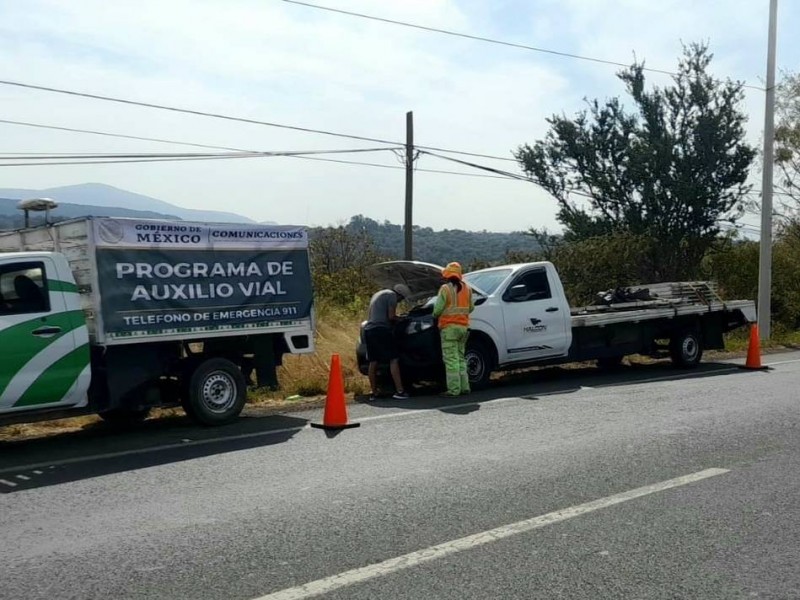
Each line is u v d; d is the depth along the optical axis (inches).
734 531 217.5
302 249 425.1
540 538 211.9
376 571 189.8
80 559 200.1
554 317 522.9
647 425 362.9
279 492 258.2
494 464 291.0
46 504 250.7
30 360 332.2
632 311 580.7
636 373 580.7
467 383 470.9
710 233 1150.3
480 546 206.1
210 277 387.2
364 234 1214.3
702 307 615.5
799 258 1069.8
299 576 187.2
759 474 275.9
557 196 1207.6
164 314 370.6
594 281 936.3
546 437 338.6
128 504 248.2
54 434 382.0
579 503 242.5
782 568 191.6
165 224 373.7
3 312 328.8
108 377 359.6
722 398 442.6
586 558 197.6
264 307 406.3
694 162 1130.7
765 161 840.9
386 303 463.2
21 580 186.9
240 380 391.5
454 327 460.1
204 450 326.3
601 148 1177.4
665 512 233.9
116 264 358.6
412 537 213.2
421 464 292.8
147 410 422.3
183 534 217.8
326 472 283.6
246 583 183.5
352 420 386.6
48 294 339.9
